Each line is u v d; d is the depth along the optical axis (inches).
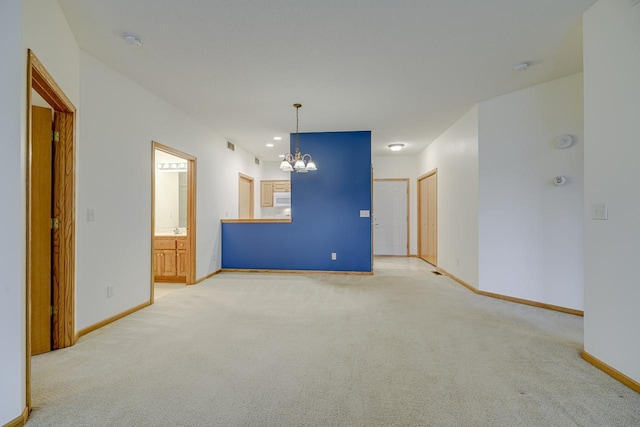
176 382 77.7
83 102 107.6
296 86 139.9
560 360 89.4
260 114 179.0
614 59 79.3
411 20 92.4
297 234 220.5
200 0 83.2
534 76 131.5
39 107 95.7
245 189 285.0
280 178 332.8
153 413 65.6
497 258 155.6
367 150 214.8
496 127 154.8
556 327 115.4
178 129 169.0
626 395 72.0
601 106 83.4
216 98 154.3
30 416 64.7
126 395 72.2
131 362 88.3
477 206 163.0
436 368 84.6
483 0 83.7
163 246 193.2
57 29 84.7
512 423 62.5
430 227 260.1
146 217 142.3
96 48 107.0
